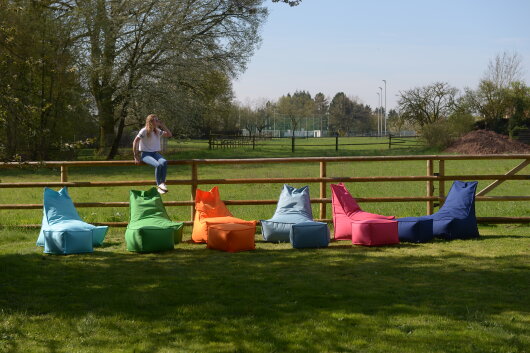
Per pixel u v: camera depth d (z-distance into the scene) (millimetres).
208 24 37938
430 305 6117
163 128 10680
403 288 6789
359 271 7633
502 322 5598
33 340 5223
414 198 10883
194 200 10766
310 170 30062
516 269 7656
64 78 30094
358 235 9398
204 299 6398
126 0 33750
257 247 9406
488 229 10781
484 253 8680
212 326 5535
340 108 121250
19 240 10102
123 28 33875
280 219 9828
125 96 34812
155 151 10594
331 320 5648
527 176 10773
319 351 4926
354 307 6055
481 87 53875
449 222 9734
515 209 14094
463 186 10172
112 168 32219
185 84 37812
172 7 34844
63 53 30297
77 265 8086
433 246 9289
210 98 41938
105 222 11328
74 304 6246
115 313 5918
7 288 6859
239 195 18953
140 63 35062
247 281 7148
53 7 32250
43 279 7297
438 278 7238
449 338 5180
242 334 5312
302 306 6102
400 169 30625
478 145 44844
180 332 5391
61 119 31359
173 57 35250
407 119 59531
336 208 10172
